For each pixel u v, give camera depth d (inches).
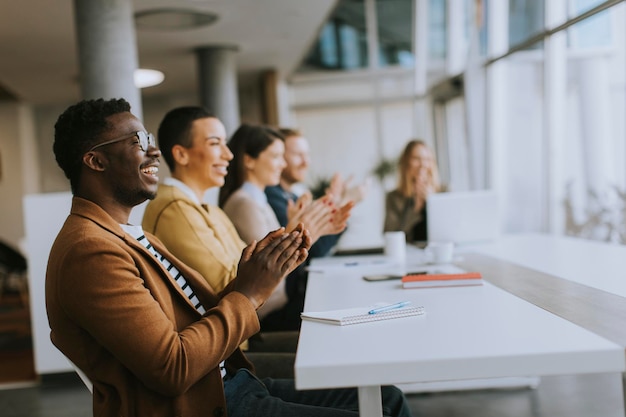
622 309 66.7
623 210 203.3
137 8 255.3
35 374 185.8
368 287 90.0
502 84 252.4
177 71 389.4
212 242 90.9
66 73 360.8
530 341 54.0
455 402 133.5
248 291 61.7
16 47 296.0
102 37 198.4
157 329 54.8
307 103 426.0
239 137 126.3
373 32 411.8
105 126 61.7
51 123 458.3
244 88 482.6
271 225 124.1
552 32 199.9
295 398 74.1
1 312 319.9
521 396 134.6
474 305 71.7
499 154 255.0
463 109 295.4
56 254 56.9
